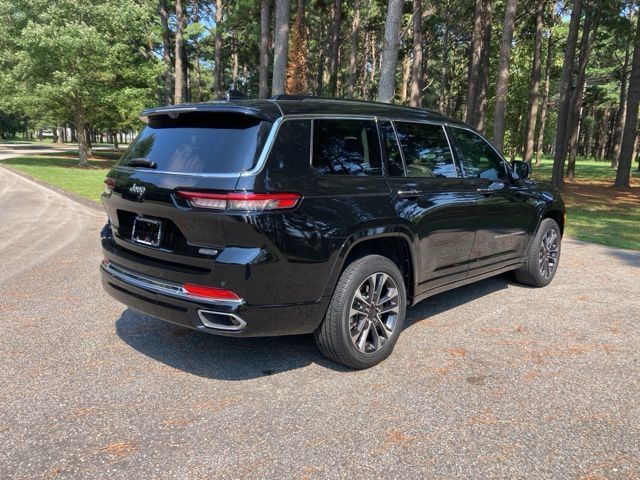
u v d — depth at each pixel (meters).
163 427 2.87
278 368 3.65
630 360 3.82
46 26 24.41
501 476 2.46
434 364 3.73
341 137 3.58
